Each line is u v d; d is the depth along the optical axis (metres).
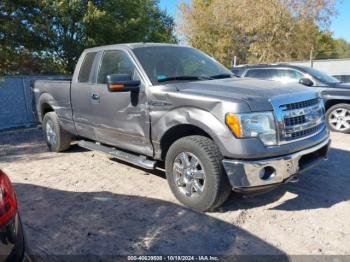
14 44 11.97
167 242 3.49
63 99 6.26
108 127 5.23
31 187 5.09
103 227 3.82
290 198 4.46
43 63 14.80
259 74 9.69
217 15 35.41
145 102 4.52
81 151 7.07
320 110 4.40
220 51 36.31
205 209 4.03
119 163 6.14
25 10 11.95
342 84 8.80
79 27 16.70
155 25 23.31
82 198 4.62
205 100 3.88
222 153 3.79
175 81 4.66
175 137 4.48
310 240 3.49
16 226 2.16
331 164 5.85
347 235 3.57
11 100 10.67
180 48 5.45
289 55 30.23
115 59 5.18
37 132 9.70
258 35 29.94
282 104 3.83
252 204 4.30
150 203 4.39
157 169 5.70
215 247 3.39
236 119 3.65
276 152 3.74
